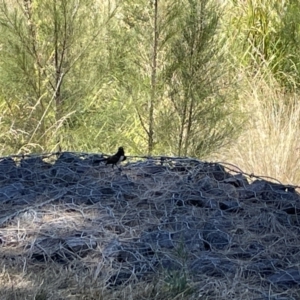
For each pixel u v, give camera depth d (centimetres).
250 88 888
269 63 980
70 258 425
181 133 720
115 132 751
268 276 414
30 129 741
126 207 486
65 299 379
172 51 709
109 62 734
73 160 572
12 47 715
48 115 746
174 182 529
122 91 741
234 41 984
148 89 721
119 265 417
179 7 708
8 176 547
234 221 475
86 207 482
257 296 390
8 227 455
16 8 717
